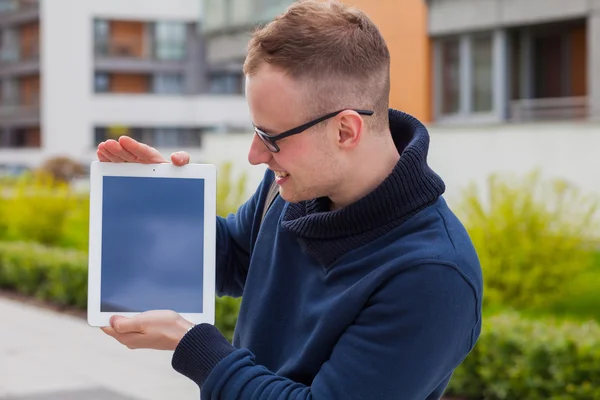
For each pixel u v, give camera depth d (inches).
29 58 1894.7
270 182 78.7
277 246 70.8
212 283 70.7
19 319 342.6
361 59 62.7
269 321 70.8
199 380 63.7
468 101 545.0
